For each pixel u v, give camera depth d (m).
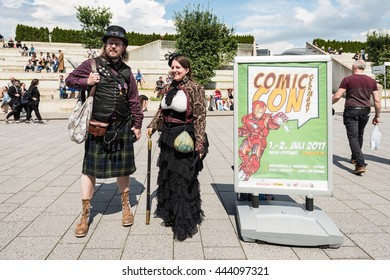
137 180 5.36
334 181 5.26
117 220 3.74
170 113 3.33
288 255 2.98
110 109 3.28
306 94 3.25
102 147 3.35
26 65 26.06
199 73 25.06
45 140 9.62
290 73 3.26
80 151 7.88
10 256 2.95
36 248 3.10
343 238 3.18
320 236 3.04
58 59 27.50
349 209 4.05
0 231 3.45
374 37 29.25
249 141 3.40
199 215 3.45
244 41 38.53
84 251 3.04
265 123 3.35
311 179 3.31
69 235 3.36
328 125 3.22
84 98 3.35
